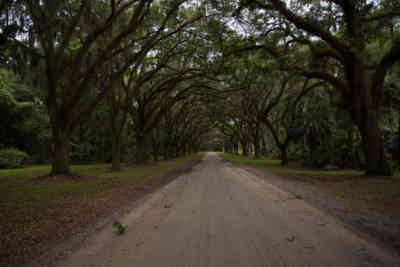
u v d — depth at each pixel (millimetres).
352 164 17656
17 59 9812
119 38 11891
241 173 15117
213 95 26688
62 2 10000
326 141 19000
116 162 16781
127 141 28016
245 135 48469
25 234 4293
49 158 26969
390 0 10070
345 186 9102
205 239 4004
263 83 21781
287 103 23266
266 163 25812
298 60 14180
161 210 5922
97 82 15773
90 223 4941
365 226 4574
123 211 5863
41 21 9680
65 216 5414
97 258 3363
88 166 22062
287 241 3887
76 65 11664
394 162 15195
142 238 4090
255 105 28125
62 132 12008
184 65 21109
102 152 27875
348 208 5906
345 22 11781
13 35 8656
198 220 5043
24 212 5699
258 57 16172
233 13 12578
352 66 11227
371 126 11070
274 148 39688
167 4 13312
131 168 19250
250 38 14469
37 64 10703
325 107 19281
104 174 14445
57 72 11375
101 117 25812
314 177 12414
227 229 4480
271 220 5004
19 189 8906
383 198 6805
